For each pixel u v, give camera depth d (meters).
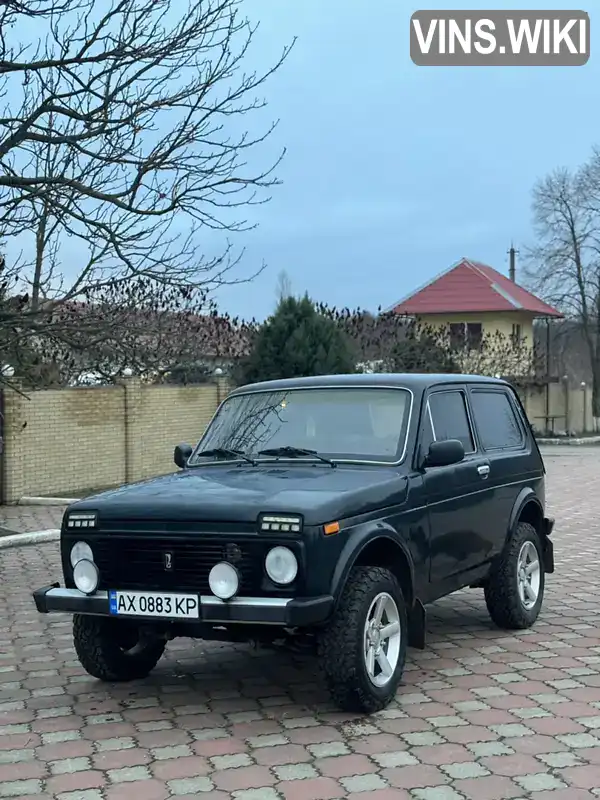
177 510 5.21
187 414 22.08
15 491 17.23
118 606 5.27
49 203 10.52
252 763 4.69
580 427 40.03
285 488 5.39
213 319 26.58
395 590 5.51
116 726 5.34
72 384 20.86
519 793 4.28
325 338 23.25
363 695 5.23
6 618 8.38
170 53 10.48
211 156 11.01
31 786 4.49
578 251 45.97
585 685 5.93
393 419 6.24
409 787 4.36
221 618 4.96
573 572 10.05
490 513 6.94
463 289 48.41
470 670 6.28
